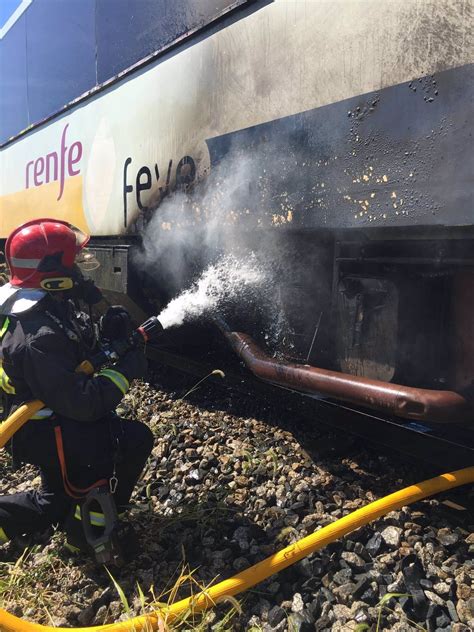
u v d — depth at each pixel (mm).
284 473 2740
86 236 2289
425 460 2613
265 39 2693
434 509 2316
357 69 2238
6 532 2311
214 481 2734
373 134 2189
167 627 1756
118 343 2174
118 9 3936
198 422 3434
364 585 1918
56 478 2246
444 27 1925
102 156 4199
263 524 2365
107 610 1994
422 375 2279
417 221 2049
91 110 4324
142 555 2256
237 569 2090
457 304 2193
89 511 2123
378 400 2125
